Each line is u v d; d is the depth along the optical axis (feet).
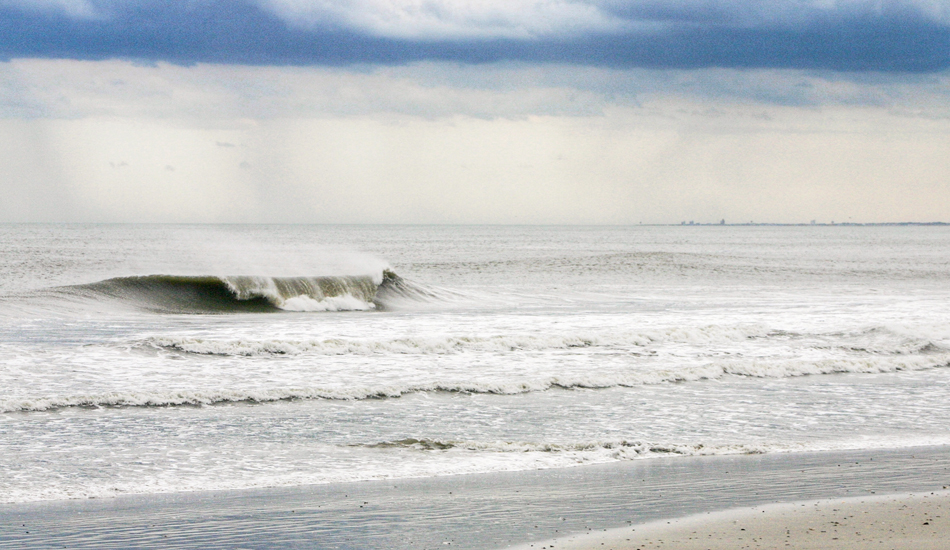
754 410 114.83
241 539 60.85
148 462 84.43
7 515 66.85
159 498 72.38
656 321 213.87
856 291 329.72
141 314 225.56
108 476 79.10
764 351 165.99
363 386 121.80
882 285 367.66
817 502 70.23
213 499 71.97
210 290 256.11
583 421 106.83
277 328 194.70
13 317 205.87
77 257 501.15
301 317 228.02
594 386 129.90
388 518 65.98
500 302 277.64
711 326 185.57
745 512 67.15
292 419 105.19
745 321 215.10
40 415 104.06
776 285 361.71
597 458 88.12
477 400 118.62
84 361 139.33
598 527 63.16
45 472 80.07
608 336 173.99
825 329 200.44
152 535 61.77
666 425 105.19
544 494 73.46
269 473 81.00
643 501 70.95
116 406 109.19
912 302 277.85
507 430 101.40
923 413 114.01
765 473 81.61
